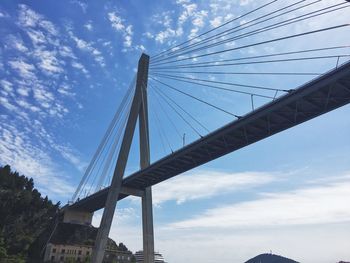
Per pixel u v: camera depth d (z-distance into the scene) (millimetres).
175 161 86750
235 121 68812
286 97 59000
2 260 130375
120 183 99375
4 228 165000
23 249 154000
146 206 102250
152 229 101125
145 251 98312
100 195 122688
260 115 64188
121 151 100062
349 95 54250
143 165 99000
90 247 153125
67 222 155000
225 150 78125
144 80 102062
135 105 100875
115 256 172500
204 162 84750
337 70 51219
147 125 101438
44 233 161500
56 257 145125
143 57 102688
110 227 95750
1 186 193250
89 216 159875
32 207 186500
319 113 59688
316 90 54938
